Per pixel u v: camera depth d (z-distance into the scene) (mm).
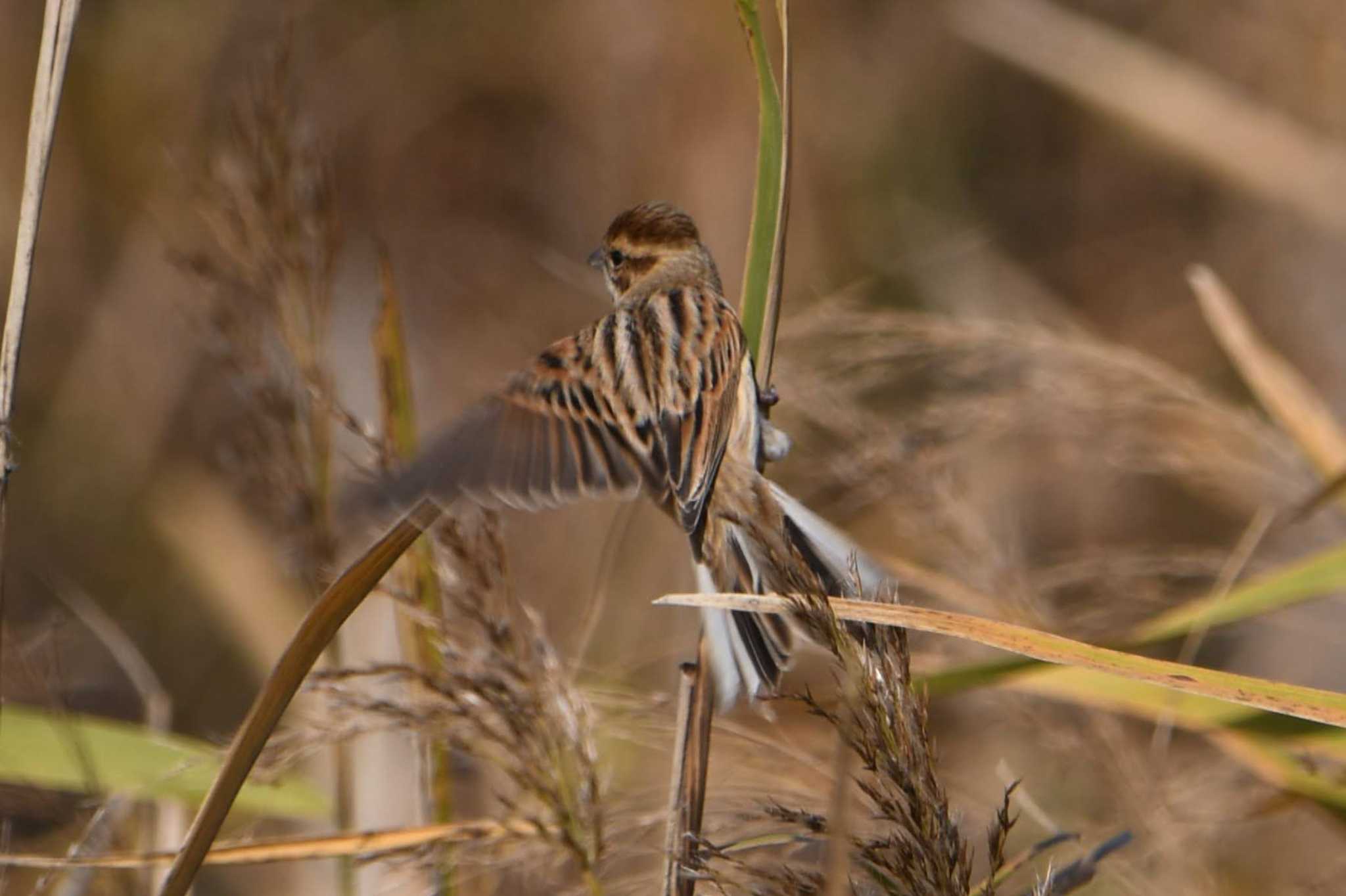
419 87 19109
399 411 8633
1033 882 7590
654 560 13422
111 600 14516
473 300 18750
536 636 7262
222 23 17953
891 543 11109
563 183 18641
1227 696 6082
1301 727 7730
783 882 5984
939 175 18141
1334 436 10086
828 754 8578
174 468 15375
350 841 7305
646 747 8461
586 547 13734
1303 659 13438
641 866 8312
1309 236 17094
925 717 5723
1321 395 16469
